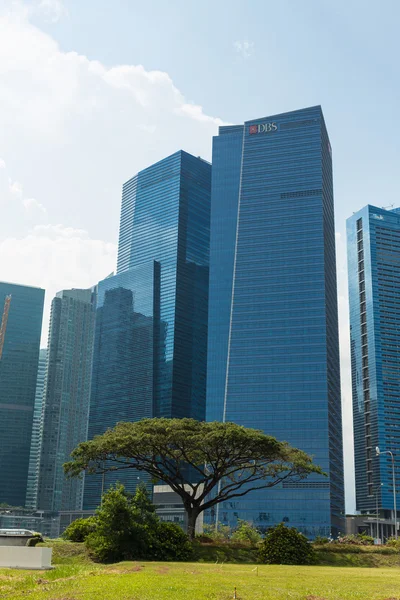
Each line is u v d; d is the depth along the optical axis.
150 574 33.56
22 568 40.41
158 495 190.12
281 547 57.62
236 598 24.31
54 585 27.44
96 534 54.16
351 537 84.69
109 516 53.50
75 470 71.31
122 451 69.81
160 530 55.53
